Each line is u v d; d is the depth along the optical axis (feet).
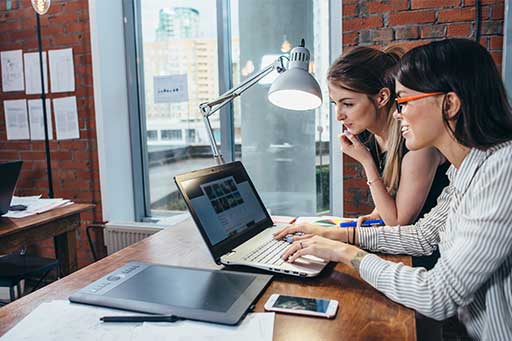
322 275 3.68
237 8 9.20
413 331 2.70
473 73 2.86
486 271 2.75
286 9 8.86
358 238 4.25
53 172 9.78
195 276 3.59
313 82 4.65
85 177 9.55
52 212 7.13
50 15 9.39
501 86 2.94
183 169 10.07
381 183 4.74
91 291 3.30
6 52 9.86
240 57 9.31
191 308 2.97
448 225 3.43
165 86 9.95
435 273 2.95
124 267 3.85
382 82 4.54
